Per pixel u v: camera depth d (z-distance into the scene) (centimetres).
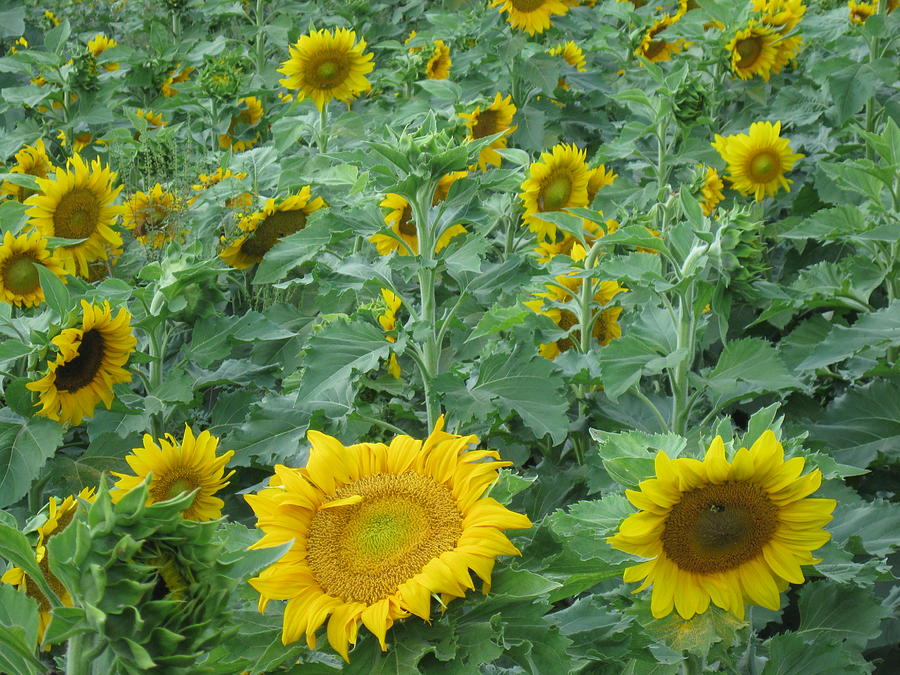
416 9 522
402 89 369
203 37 469
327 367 203
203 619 128
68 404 209
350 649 150
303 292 261
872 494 224
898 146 235
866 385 230
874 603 183
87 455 218
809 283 245
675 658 173
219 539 156
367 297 242
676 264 202
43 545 161
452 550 151
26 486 204
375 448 160
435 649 146
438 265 210
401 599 148
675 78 300
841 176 241
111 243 255
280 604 155
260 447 218
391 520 154
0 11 433
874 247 242
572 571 160
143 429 225
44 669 141
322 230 216
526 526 151
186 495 126
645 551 157
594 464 208
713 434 171
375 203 247
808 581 186
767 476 155
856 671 176
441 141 210
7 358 203
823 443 224
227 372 239
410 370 239
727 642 158
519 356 210
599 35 414
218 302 240
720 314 202
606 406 226
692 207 201
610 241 201
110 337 210
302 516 155
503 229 303
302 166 294
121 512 125
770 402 237
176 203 265
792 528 157
